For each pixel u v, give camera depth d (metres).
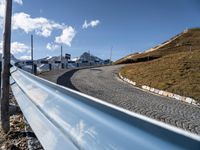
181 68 24.72
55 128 2.85
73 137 2.27
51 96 3.54
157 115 9.92
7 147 5.04
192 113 10.80
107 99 13.16
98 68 46.19
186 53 32.47
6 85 6.12
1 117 6.05
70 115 2.57
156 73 24.94
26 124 6.16
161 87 18.78
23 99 5.54
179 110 11.34
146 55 87.62
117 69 43.22
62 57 47.03
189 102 14.60
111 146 1.66
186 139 1.07
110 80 25.00
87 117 2.20
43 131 3.15
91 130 2.01
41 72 29.78
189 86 17.72
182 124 8.66
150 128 1.36
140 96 15.38
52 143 2.68
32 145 4.59
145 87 20.38
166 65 27.98
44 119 3.38
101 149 1.75
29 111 4.38
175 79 20.88
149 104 12.37
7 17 6.17
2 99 6.04
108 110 1.88
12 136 5.59
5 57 6.12
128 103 12.26
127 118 1.61
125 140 1.54
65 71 33.34
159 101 13.89
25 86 5.91
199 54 29.19
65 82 19.78
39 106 3.81
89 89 16.78
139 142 1.41
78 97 2.51
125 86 20.75
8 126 6.04
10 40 6.26
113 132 1.71
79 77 25.50
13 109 8.06
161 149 1.22
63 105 2.92
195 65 24.83
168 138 1.21
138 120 1.47
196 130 7.90
